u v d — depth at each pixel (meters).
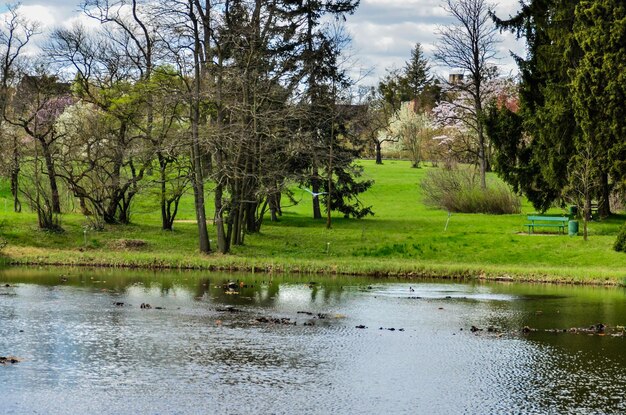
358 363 19.36
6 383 17.06
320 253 43.47
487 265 39.50
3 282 32.53
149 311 25.91
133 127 50.31
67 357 19.34
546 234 48.22
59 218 50.28
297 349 20.64
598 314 26.83
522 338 22.70
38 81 50.62
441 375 18.48
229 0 42.81
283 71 46.78
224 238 42.56
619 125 48.28
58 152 48.66
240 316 25.31
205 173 45.00
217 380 17.56
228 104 40.84
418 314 26.34
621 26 48.12
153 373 18.05
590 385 17.81
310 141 45.62
